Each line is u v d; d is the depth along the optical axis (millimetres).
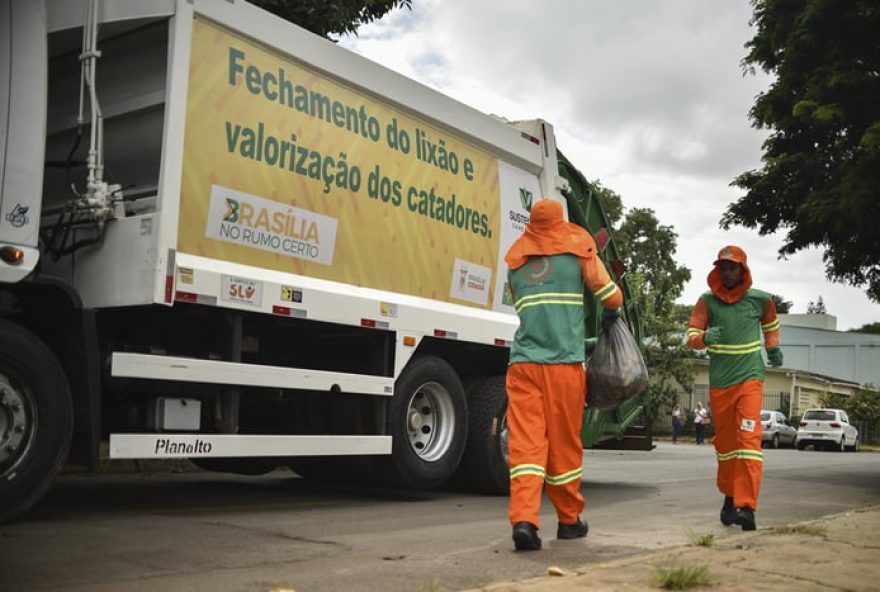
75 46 6492
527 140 9875
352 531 6336
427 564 5000
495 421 9102
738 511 6637
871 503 9461
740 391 6766
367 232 7809
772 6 14812
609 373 5844
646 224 50719
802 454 27781
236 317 6734
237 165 6691
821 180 14781
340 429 7844
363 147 7816
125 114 6492
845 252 14562
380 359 7992
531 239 5750
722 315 6840
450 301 8727
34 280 5773
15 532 5727
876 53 14031
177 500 7918
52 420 5820
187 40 6328
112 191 6238
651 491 10531
